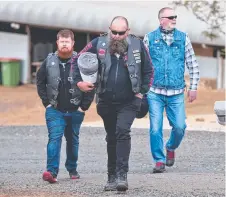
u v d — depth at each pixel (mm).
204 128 34531
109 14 63531
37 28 66312
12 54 66812
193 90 21938
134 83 16984
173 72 21641
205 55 59812
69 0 65062
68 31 19203
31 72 65938
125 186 16938
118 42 16859
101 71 17078
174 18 21516
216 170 22844
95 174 22016
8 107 47781
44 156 27375
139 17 62625
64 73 19234
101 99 17312
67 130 20125
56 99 19391
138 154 27344
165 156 22906
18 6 65375
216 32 52688
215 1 45031
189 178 20156
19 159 26484
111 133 17609
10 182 19641
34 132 34375
